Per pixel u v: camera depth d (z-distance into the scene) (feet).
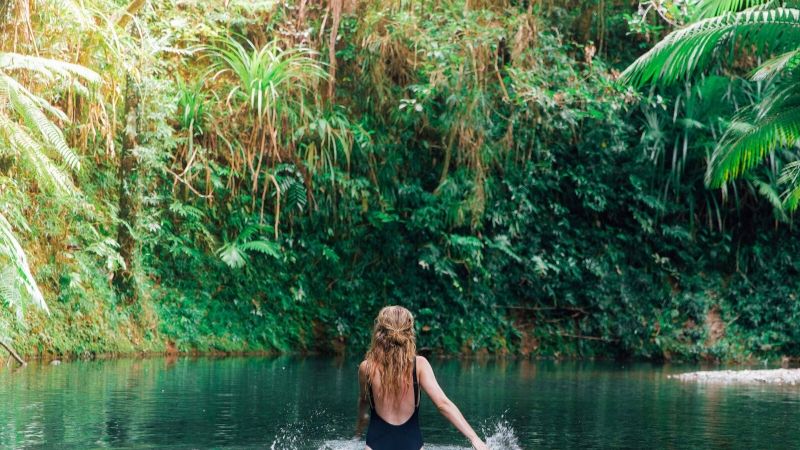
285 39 55.67
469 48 55.77
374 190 59.00
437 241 59.47
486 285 60.39
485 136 58.29
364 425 16.21
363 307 58.18
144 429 22.86
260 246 53.52
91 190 49.32
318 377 38.81
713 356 61.00
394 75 59.21
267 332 55.01
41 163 34.88
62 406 26.78
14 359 42.34
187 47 53.31
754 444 22.33
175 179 53.21
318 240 57.62
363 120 58.23
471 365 50.06
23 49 38.32
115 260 48.88
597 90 56.75
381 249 59.11
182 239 53.52
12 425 22.89
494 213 59.98
